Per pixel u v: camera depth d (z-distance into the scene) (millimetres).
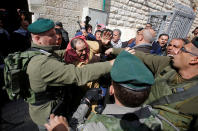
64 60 1606
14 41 2494
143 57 1409
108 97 1466
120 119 645
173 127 768
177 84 959
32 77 1023
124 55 745
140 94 629
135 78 605
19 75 1005
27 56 1055
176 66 983
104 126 624
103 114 706
